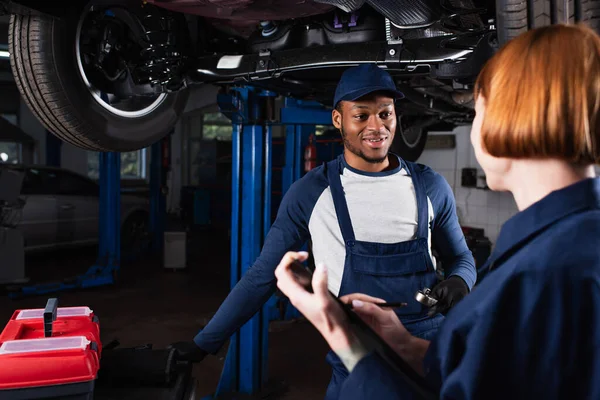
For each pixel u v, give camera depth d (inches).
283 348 151.9
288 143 176.6
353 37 87.1
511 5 58.5
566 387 19.4
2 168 217.5
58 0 81.0
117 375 50.7
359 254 56.4
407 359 30.2
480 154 25.4
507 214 272.1
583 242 20.2
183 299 202.2
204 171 420.2
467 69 76.5
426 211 58.7
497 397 20.6
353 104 57.7
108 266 221.9
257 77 91.6
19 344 45.5
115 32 90.9
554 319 19.7
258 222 116.9
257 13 82.8
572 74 21.4
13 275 200.1
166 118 101.4
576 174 22.4
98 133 89.5
